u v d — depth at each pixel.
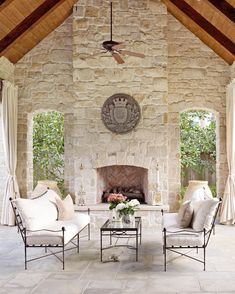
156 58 9.25
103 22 9.28
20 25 8.50
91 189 9.27
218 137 9.77
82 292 4.75
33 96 9.87
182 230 5.84
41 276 5.39
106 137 9.28
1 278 5.31
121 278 5.29
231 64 9.52
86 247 7.05
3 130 9.38
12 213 9.30
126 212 6.47
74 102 9.30
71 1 9.07
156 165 9.20
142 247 7.01
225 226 8.95
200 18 8.77
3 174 9.73
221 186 9.71
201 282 5.09
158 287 4.91
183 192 9.95
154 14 9.27
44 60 9.88
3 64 9.12
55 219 6.88
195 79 9.78
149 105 9.24
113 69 9.27
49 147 11.95
